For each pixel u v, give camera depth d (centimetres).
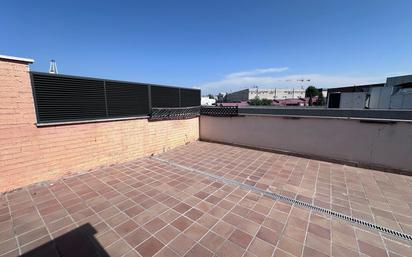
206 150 626
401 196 325
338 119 492
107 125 452
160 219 256
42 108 347
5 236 221
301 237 225
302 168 459
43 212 268
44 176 360
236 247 208
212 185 362
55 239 217
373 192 338
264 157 550
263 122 617
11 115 314
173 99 638
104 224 244
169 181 378
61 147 379
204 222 250
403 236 229
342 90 1688
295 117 556
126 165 473
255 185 363
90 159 426
